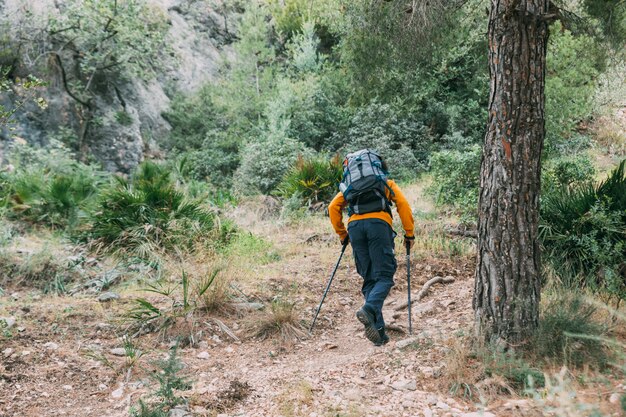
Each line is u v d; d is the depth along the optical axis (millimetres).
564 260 5906
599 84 17281
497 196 4129
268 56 19484
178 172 15039
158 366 4398
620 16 10219
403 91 16219
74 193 9414
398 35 10633
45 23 16078
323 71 19547
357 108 16844
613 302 5117
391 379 4047
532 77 4031
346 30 13445
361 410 3562
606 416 2959
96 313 5609
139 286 6574
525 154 4070
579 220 5938
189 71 21203
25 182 9188
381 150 15383
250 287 6473
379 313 4848
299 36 20141
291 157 14594
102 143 17000
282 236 9312
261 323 5371
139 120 18312
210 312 5641
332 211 5145
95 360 4605
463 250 7855
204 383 4211
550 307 4566
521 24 4000
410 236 5062
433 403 3633
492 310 4180
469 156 10469
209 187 14484
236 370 4516
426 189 11055
